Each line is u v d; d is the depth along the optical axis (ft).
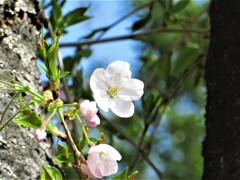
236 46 2.33
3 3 2.06
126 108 1.70
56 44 1.70
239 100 2.26
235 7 2.38
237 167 2.18
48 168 1.67
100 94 1.70
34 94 1.68
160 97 2.99
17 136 1.91
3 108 1.90
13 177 1.86
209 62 2.39
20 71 2.01
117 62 1.71
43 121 1.68
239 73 2.29
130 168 2.83
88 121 1.65
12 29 2.05
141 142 2.87
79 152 1.67
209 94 2.35
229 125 2.25
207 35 3.20
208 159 2.27
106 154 1.66
